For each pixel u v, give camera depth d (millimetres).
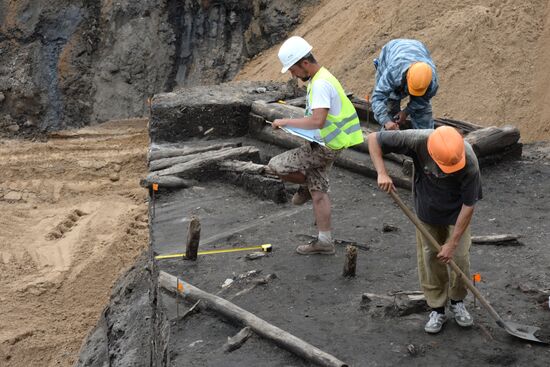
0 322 11625
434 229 5227
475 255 6551
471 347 5207
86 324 11742
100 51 22984
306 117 6137
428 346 5246
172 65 22719
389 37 16203
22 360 10875
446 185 4910
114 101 22406
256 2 22453
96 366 8570
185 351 5387
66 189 17406
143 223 15242
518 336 5176
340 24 18469
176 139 9977
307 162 6398
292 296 6039
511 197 7824
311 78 6199
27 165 18609
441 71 14719
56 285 12742
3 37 23094
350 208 7836
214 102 10031
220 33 22719
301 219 7605
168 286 6203
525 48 14578
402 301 5660
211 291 6191
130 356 7617
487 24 15008
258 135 9930
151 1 23047
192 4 22875
